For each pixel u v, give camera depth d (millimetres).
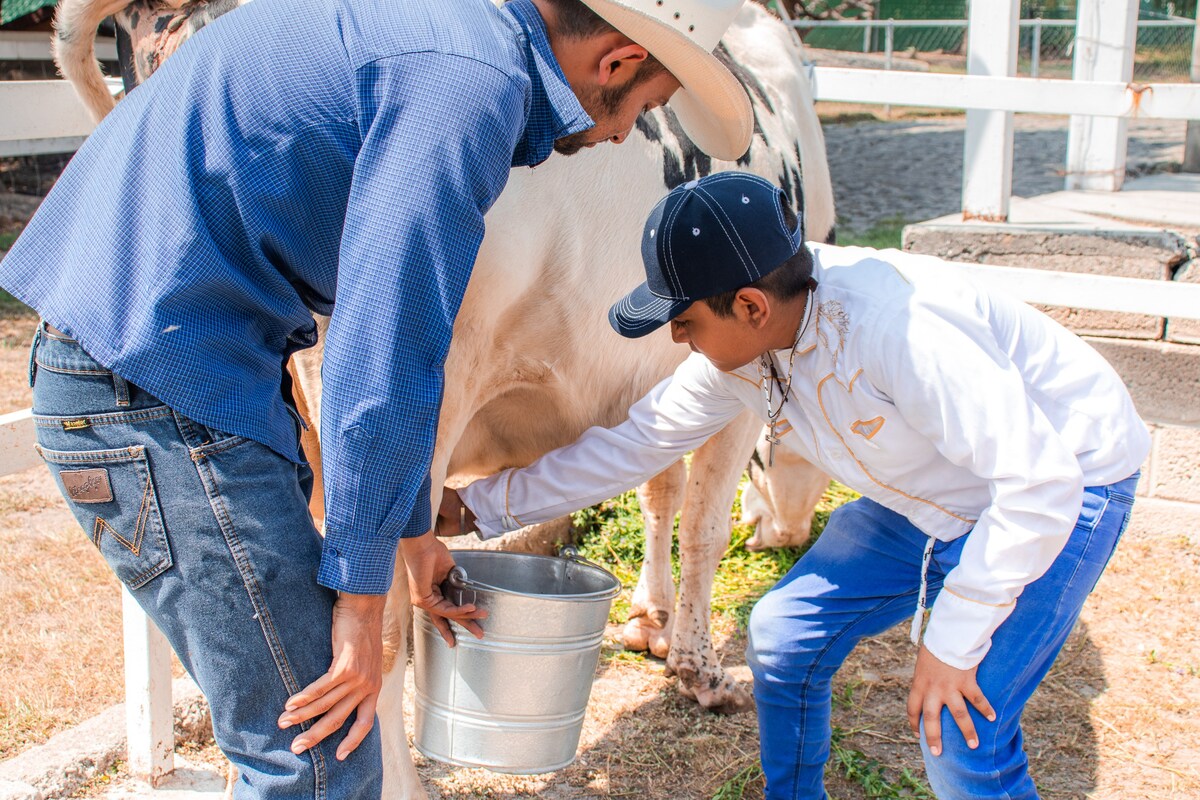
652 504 3607
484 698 2375
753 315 2021
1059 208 5469
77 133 2766
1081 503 1993
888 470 2145
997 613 1988
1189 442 4516
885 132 16266
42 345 1759
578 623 2361
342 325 1640
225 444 1703
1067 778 3092
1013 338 2135
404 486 1696
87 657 3396
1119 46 5633
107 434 1700
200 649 1775
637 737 3230
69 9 2189
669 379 2498
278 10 1727
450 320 1662
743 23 3482
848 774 3031
